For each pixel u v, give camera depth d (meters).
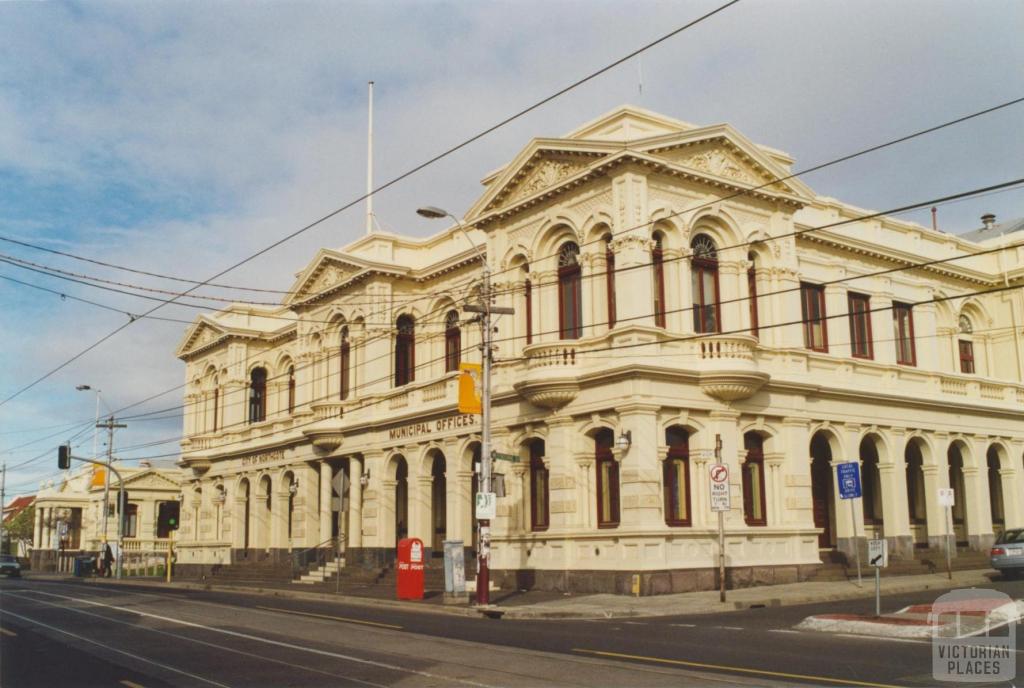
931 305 39.84
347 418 41.12
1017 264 42.94
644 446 27.48
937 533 36.69
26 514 100.62
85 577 59.62
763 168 31.80
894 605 23.22
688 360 29.09
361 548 40.00
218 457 52.41
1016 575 31.00
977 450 38.88
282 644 17.86
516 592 29.66
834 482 33.53
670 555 27.44
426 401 37.34
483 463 26.55
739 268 31.31
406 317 41.19
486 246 35.34
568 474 29.64
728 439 29.34
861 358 36.28
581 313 30.73
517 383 30.47
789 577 30.06
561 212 31.25
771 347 31.58
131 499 77.50
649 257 28.91
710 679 12.91
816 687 12.08
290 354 50.56
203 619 23.34
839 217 37.28
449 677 13.52
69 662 15.77
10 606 28.66
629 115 30.14
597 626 20.73
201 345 55.91
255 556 48.09
